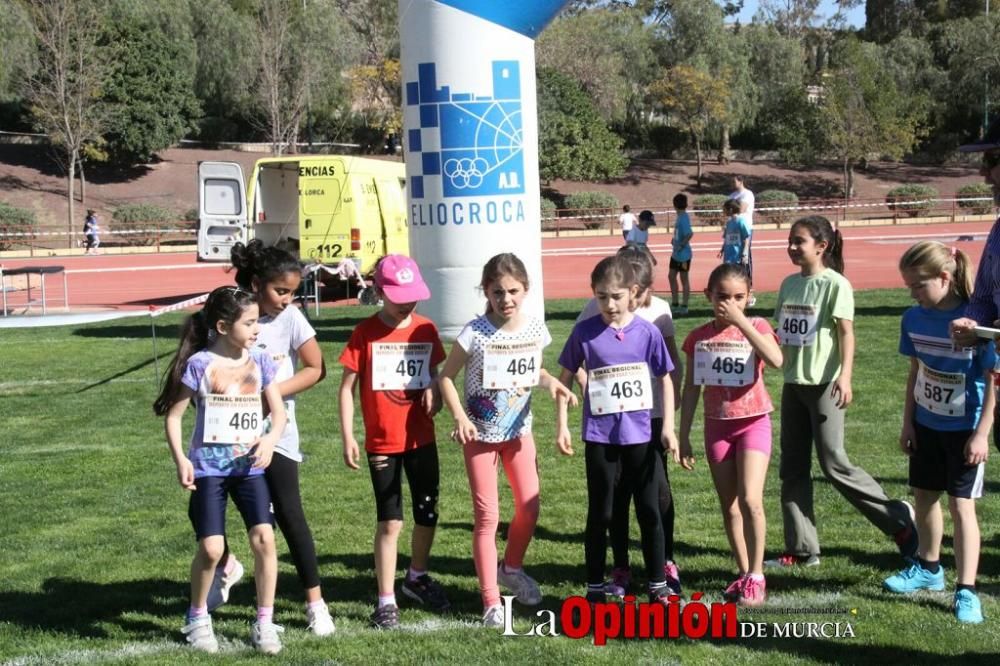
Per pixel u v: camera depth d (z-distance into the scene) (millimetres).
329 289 22219
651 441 5031
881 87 56906
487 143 12734
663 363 5020
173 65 52625
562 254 33750
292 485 4836
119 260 35812
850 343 5348
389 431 4957
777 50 64875
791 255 5516
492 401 4977
